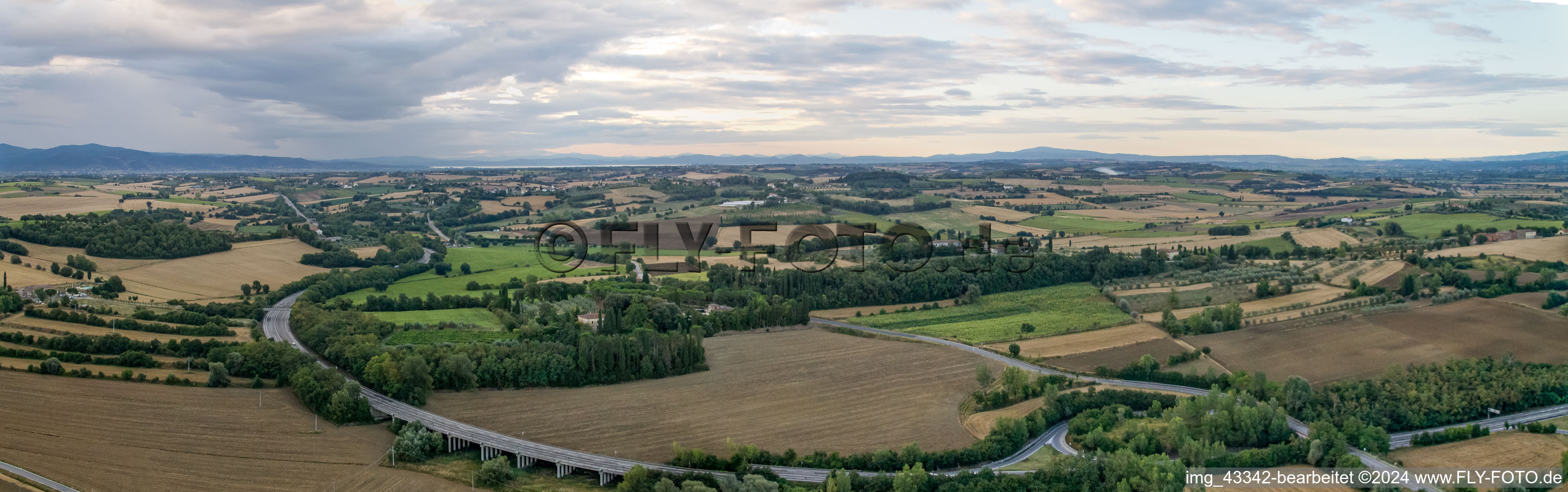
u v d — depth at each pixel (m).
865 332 197.25
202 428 131.38
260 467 120.69
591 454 127.19
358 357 156.25
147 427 130.25
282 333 182.25
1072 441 135.12
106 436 126.19
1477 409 141.38
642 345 161.62
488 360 155.62
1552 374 150.50
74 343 154.50
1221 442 129.50
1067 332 192.50
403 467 123.69
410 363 146.12
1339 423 137.50
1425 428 138.88
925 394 154.12
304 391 141.12
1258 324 189.88
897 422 141.00
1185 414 137.25
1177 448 128.25
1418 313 188.25
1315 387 152.00
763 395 153.12
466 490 117.19
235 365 150.50
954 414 145.12
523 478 121.88
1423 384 146.88
